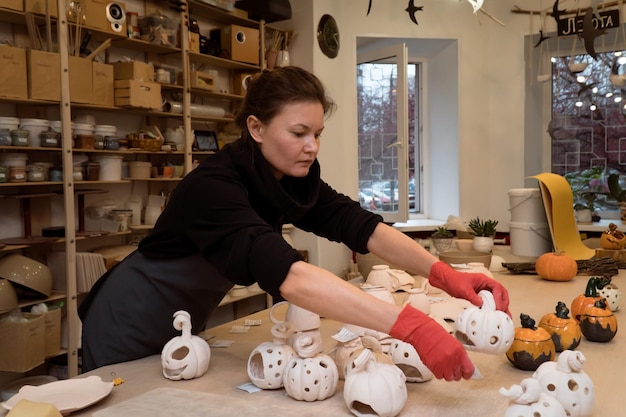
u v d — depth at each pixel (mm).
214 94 3885
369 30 4594
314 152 1251
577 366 1049
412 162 5066
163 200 3529
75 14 2953
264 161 1289
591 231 4328
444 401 1122
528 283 2250
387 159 4754
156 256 1533
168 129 3631
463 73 4707
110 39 3072
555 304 1888
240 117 1334
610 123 4590
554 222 2697
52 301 2953
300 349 1164
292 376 1144
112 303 1559
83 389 1196
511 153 4730
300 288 1104
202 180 1265
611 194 4402
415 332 1047
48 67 2768
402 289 1892
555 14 3949
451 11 4668
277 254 1122
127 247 3318
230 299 3850
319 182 1529
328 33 4406
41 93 2750
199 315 1607
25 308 2873
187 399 1110
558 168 4801
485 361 1370
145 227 3396
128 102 3131
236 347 1513
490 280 1347
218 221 1220
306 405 1136
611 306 1799
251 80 1314
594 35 3457
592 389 1045
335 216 1602
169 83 3516
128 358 1530
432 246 3102
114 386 1251
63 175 2867
